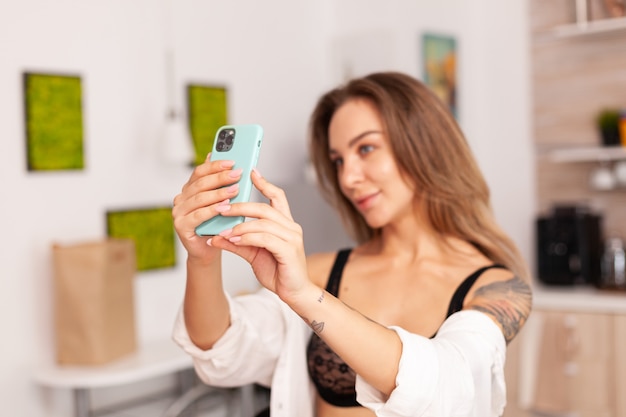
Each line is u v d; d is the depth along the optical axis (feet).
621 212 12.34
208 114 11.95
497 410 4.06
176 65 11.55
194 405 10.92
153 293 11.30
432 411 3.40
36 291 9.85
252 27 12.84
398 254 5.18
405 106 5.00
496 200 13.57
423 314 4.77
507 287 4.57
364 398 3.56
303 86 13.84
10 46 9.56
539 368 11.41
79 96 10.25
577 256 11.77
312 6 14.10
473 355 3.70
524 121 13.20
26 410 9.78
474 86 13.71
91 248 9.29
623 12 11.80
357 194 5.11
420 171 4.96
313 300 3.33
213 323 4.32
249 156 3.44
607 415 10.93
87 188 10.43
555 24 12.84
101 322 9.34
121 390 10.98
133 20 10.96
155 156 11.28
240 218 3.36
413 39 13.21
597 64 12.50
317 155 5.82
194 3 11.84
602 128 12.09
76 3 10.25
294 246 3.24
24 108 9.70
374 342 3.41
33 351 9.82
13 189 9.64
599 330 10.93
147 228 11.14
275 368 4.94
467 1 13.65
